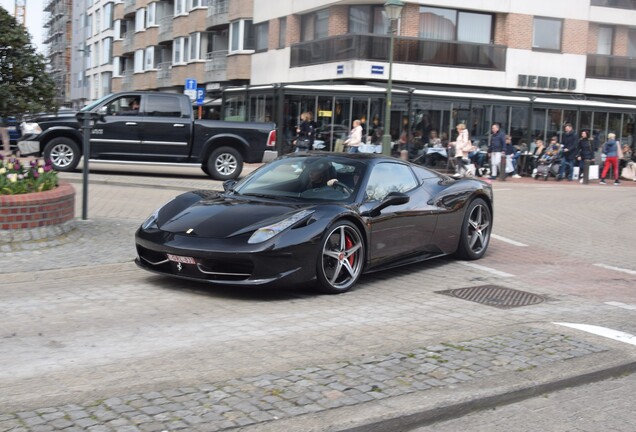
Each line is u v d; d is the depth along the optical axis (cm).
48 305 577
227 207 663
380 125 2741
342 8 3030
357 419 348
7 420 332
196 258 607
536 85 3203
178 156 1675
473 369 435
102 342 478
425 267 809
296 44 3278
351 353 464
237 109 3256
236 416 346
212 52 4006
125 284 662
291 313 575
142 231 659
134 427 328
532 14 3170
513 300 659
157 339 488
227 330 516
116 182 1524
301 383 396
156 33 4959
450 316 582
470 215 845
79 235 844
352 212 657
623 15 3334
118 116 1645
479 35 3145
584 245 1012
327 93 2745
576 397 421
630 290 728
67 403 357
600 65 3325
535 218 1296
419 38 2984
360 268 671
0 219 742
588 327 554
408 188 763
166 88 4859
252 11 3678
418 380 410
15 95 1550
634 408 407
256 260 592
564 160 2423
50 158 1641
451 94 2730
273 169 755
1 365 424
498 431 368
